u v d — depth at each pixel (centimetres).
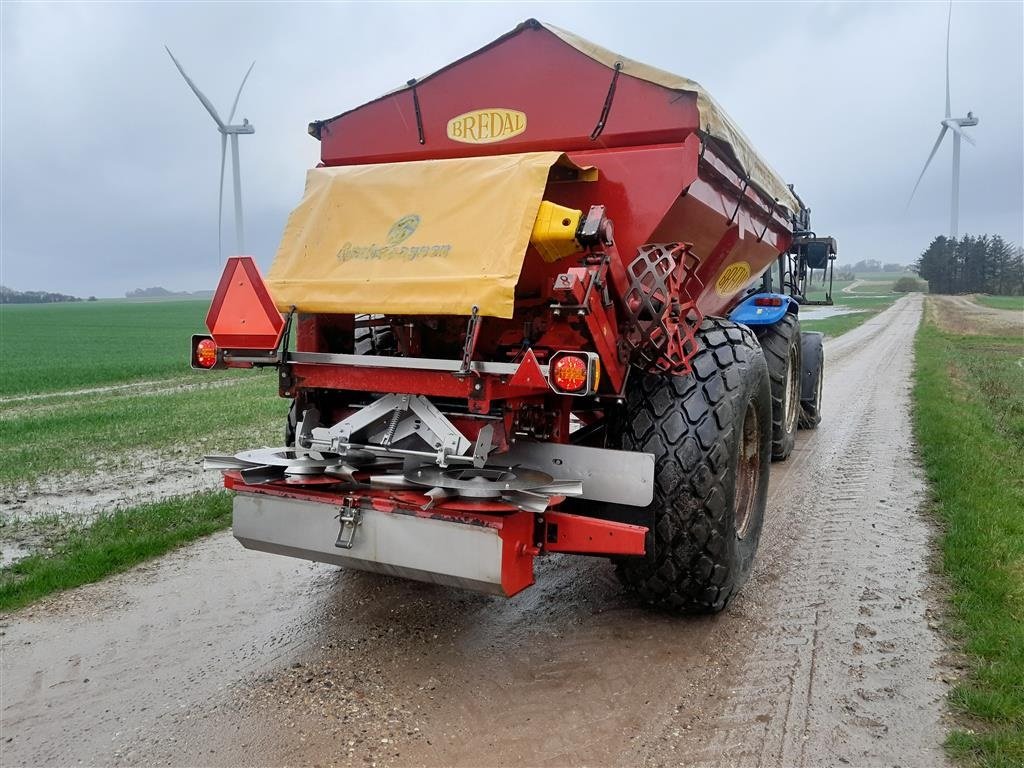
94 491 694
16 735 306
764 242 606
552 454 376
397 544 335
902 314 5241
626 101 387
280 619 417
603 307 349
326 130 471
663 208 377
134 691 340
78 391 1752
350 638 393
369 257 376
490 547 315
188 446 899
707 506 381
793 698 332
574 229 338
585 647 383
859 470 745
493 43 416
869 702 327
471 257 347
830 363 1905
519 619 417
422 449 362
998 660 350
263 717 319
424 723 314
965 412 1030
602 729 310
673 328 366
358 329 467
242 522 375
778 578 473
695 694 337
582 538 341
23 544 539
